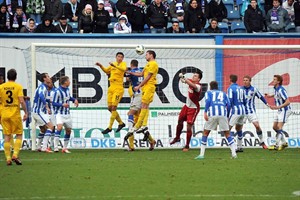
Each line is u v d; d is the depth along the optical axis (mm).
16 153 34688
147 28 55594
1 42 48031
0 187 27438
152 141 44500
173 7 55625
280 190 26766
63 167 33938
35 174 31219
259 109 48656
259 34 49281
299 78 49344
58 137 43344
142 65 48969
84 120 47844
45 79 43000
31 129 45500
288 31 56156
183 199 24688
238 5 59156
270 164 35312
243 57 49219
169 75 48719
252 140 47750
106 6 56312
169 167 33906
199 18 53000
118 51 48781
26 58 48156
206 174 31219
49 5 55281
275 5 54844
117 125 47750
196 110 43656
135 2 56625
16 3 55031
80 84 48406
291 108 49000
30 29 51938
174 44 48875
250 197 25172
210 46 46125
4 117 34312
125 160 37531
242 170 32688
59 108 43250
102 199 24688
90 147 47312
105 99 48406
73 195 25531
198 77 43438
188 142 44188
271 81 49375
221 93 38094
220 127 38094
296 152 43219
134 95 43844
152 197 25094
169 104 48375
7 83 34250
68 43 48406
